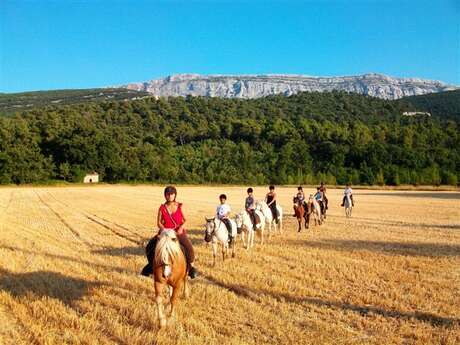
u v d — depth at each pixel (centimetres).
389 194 7325
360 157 11000
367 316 1053
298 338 904
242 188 9038
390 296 1211
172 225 1052
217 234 1563
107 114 14550
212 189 8588
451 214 3719
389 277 1414
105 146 10038
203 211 3759
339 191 8281
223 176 10738
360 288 1282
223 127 13325
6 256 1661
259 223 1927
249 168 11131
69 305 1093
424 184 9938
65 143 9650
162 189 8362
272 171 11125
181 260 990
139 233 2425
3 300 1120
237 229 1809
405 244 2062
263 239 2167
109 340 887
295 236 2289
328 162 11281
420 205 4800
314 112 18075
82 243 2069
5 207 4122
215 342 870
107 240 2166
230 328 955
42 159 9288
